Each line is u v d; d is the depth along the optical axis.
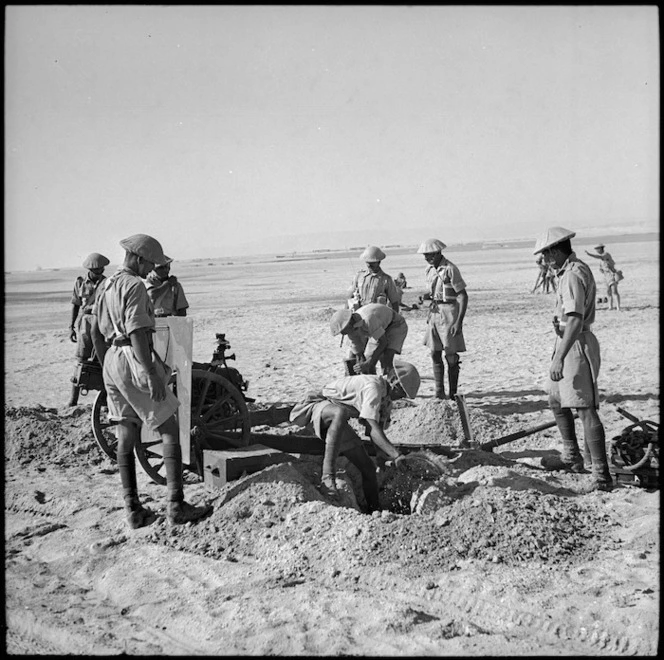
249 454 6.56
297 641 4.21
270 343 19.16
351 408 6.34
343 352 17.02
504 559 5.14
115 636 4.40
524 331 18.86
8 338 23.94
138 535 5.96
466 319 21.86
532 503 5.72
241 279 56.22
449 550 5.23
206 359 16.55
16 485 7.44
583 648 4.09
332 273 58.06
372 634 4.27
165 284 8.97
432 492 5.89
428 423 8.74
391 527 5.49
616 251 54.59
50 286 63.38
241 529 5.75
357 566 5.14
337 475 6.55
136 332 5.70
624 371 12.94
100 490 7.23
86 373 8.33
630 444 6.75
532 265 48.81
